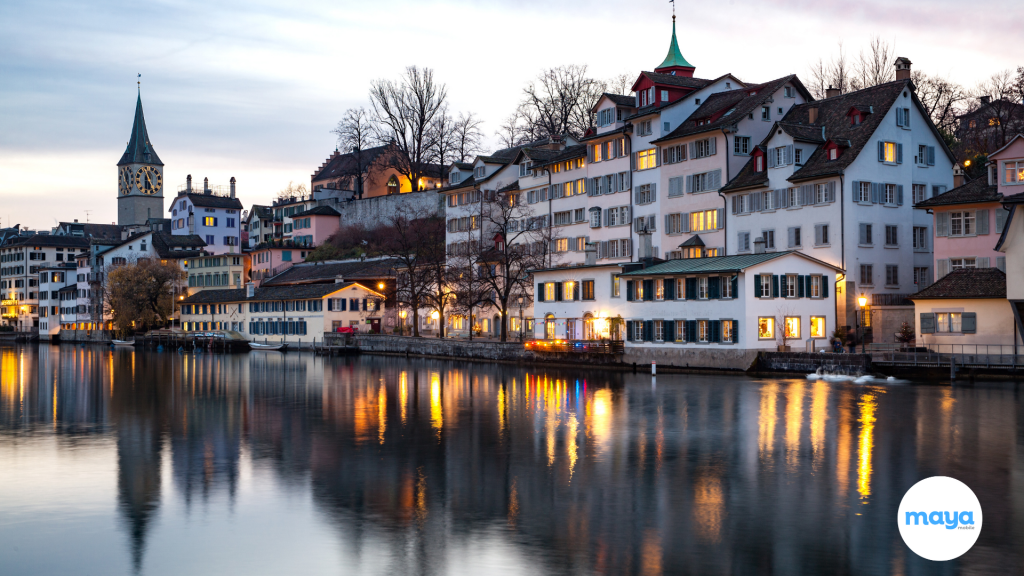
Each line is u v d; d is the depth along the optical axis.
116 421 47.38
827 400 48.31
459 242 104.81
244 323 128.25
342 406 52.00
